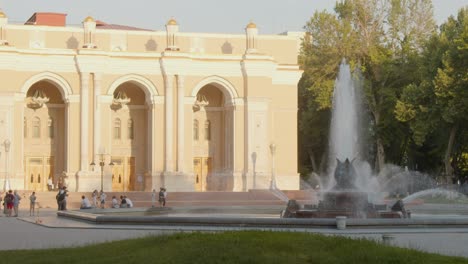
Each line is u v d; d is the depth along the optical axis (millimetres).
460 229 27844
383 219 28031
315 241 18484
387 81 72625
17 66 63719
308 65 75688
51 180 67562
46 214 45500
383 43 74438
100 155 60812
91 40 65875
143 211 41969
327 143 79062
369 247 18078
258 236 18734
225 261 16828
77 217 35281
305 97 83750
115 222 30969
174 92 66750
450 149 64938
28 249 20984
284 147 69875
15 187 62781
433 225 28250
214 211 41938
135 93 69688
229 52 70125
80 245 21984
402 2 74125
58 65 64812
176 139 66562
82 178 64000
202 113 71125
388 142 72688
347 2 74500
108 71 65688
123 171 69562
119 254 18500
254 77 67625
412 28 74000
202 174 70812
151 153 66750
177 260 17047
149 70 66562
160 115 66562
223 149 70938
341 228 27297
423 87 63781
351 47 72750
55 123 68625
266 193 61219
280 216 33406
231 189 66938
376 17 74500
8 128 63000
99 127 65188
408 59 71562
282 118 70125
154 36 68875
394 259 17188
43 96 67688
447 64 61125
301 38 79250
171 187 65688
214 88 71000
